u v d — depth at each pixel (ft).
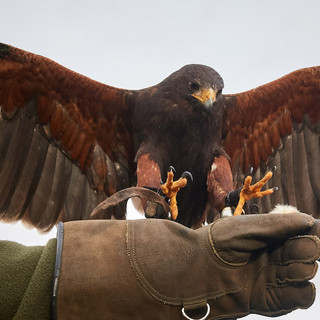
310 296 6.32
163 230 6.26
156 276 6.02
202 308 6.18
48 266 5.88
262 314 6.56
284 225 6.19
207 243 6.25
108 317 5.93
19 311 5.66
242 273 6.31
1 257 6.01
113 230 6.24
